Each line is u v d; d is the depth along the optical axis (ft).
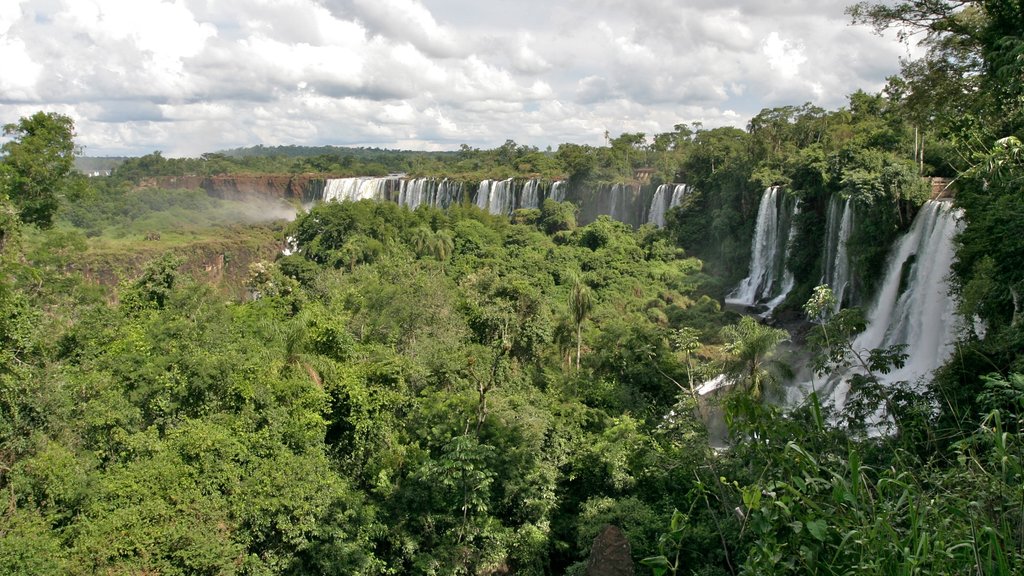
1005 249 55.01
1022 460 17.66
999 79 42.06
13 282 92.38
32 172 120.78
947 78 81.71
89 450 62.49
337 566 60.49
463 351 113.50
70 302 108.68
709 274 213.66
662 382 105.70
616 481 74.18
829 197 162.30
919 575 15.05
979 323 86.33
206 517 56.90
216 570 54.54
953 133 43.50
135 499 56.03
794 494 17.99
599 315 168.96
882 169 137.90
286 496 61.62
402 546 66.90
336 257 231.30
